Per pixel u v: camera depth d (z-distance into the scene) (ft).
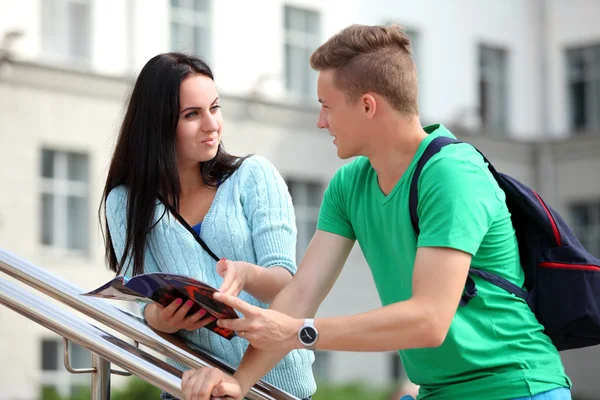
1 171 63.26
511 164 89.30
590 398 87.45
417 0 83.61
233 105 73.20
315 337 9.62
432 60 84.33
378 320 9.50
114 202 12.00
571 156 89.61
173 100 11.59
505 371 10.18
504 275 10.34
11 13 63.72
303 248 77.10
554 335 10.50
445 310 9.54
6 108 63.57
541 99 91.81
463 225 9.66
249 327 9.69
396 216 10.27
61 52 65.82
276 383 11.48
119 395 55.98
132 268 11.77
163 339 10.42
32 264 10.73
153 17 68.90
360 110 10.20
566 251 10.42
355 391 68.80
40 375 63.46
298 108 76.69
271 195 11.66
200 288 9.67
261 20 74.64
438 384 10.54
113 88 67.10
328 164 78.64
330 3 78.38
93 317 10.46
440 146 10.12
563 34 90.68
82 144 66.23
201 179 11.91
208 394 9.94
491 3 88.94
